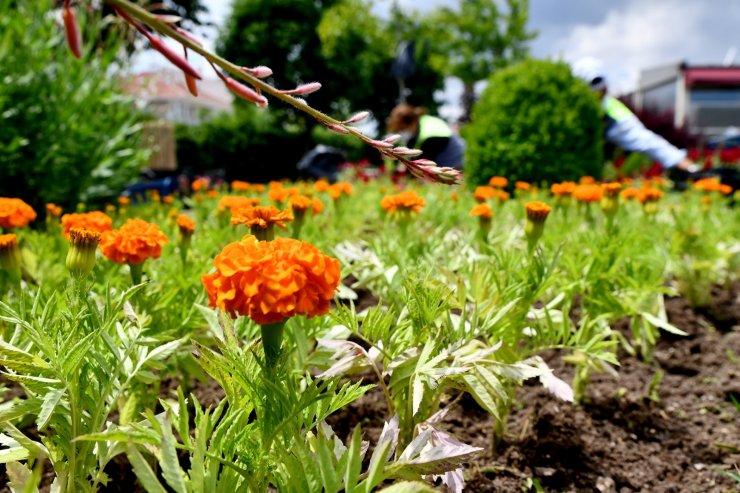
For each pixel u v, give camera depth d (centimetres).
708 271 288
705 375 225
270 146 2130
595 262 189
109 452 100
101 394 101
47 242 241
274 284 85
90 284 132
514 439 171
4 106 435
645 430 183
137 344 110
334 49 2408
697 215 395
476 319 129
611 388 208
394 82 2725
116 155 514
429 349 117
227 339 103
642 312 196
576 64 591
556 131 546
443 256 212
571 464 163
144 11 55
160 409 170
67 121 465
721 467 166
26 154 445
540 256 155
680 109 2267
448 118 3081
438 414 114
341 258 212
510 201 435
